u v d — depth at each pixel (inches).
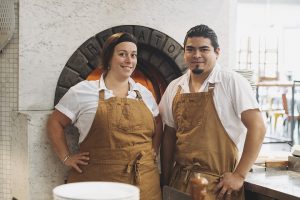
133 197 60.1
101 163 119.3
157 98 167.5
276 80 398.0
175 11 163.3
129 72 122.6
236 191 114.5
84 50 147.3
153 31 157.9
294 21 464.8
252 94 114.2
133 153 119.0
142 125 121.6
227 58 173.9
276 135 274.1
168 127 129.3
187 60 117.6
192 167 117.7
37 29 141.6
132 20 156.3
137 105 122.1
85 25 148.3
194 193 64.7
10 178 146.8
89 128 121.1
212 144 116.0
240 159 112.8
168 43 160.4
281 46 462.0
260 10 453.7
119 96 122.9
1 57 142.9
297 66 469.4
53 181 138.9
